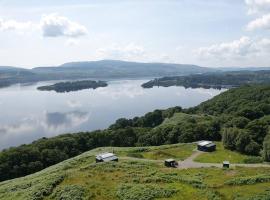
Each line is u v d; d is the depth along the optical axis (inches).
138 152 3993.6
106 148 4323.3
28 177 3307.1
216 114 6939.0
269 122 4653.1
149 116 7687.0
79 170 2453.2
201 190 1908.2
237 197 1771.7
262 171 2546.8
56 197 1903.3
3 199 2091.5
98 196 1888.5
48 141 5334.6
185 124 5196.9
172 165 3110.2
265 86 7819.9
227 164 3026.6
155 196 1838.1
